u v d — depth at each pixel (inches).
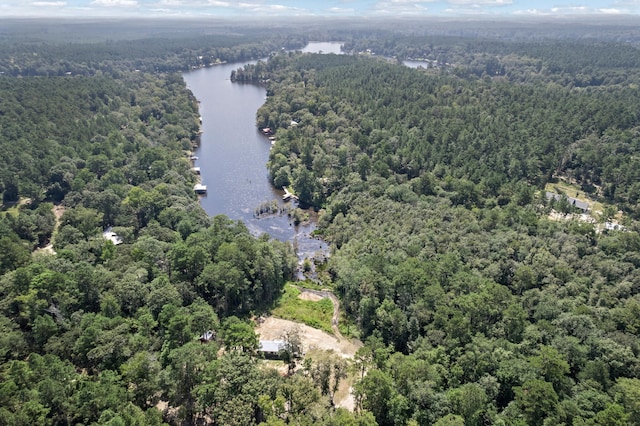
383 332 4503.0
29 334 3678.6
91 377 3371.1
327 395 3496.6
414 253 5541.3
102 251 5246.1
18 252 4672.7
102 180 7642.7
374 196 7529.5
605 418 2915.8
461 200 7362.2
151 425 2839.6
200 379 3297.2
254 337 3937.0
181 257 4881.9
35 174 7504.9
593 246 5708.7
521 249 5447.8
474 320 4217.5
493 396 3398.1
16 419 2647.6
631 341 3818.9
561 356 3590.1
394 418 3184.1
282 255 5885.8
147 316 3890.3
